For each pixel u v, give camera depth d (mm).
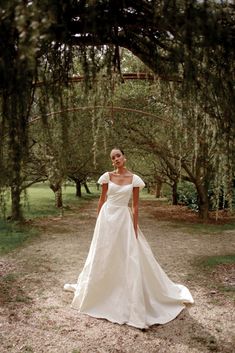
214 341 3090
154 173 16156
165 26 1875
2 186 2330
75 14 1784
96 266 3592
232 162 2803
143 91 9688
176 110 2932
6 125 2178
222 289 4406
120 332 3223
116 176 3746
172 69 2293
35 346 2941
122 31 2234
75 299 3754
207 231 9602
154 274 3668
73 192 24953
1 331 3195
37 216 12180
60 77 2379
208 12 1764
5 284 4535
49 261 5875
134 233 3621
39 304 3857
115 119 9867
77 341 3045
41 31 1539
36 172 9781
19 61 1690
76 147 9422
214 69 2166
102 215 3656
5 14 1564
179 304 3812
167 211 14773
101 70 2756
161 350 2924
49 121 2723
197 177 11211
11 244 7125
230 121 2418
